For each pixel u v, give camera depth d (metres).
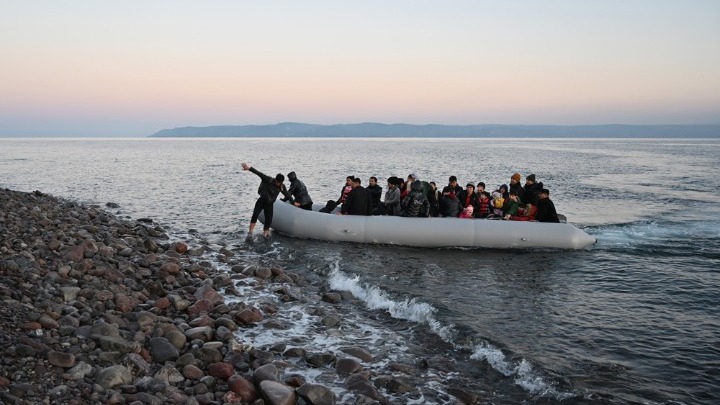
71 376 4.59
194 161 57.75
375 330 6.90
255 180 31.47
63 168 41.91
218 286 8.51
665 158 70.69
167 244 11.23
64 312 5.99
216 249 11.68
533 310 7.64
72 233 10.11
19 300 6.00
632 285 9.06
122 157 66.19
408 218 12.23
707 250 11.92
